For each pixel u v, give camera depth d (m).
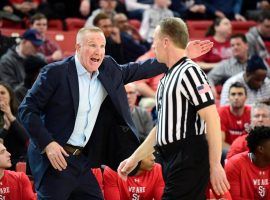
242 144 13.86
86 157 10.32
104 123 10.35
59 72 9.99
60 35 20.08
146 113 15.59
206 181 9.23
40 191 10.13
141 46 19.28
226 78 18.81
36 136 9.75
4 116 13.84
